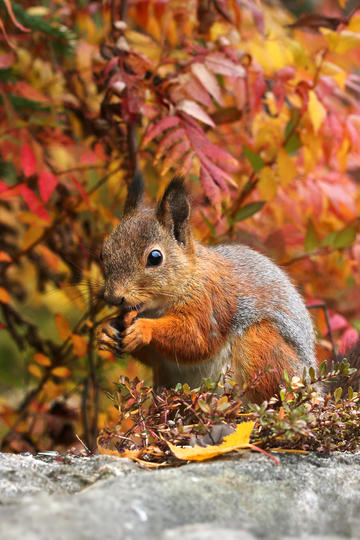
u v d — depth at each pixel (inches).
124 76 361.1
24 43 441.1
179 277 308.0
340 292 486.9
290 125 394.0
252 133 418.3
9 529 148.4
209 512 173.2
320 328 430.0
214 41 397.4
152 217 317.4
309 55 398.9
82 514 160.6
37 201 353.1
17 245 494.6
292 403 240.7
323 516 177.0
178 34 418.9
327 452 230.8
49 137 412.2
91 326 413.4
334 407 243.4
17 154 406.9
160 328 297.7
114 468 211.8
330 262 453.1
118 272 306.0
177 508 172.6
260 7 447.8
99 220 461.7
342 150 407.8
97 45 428.1
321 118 375.9
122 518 161.8
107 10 424.5
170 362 321.1
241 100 390.0
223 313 311.3
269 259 351.6
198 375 319.6
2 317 481.7
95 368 436.5
